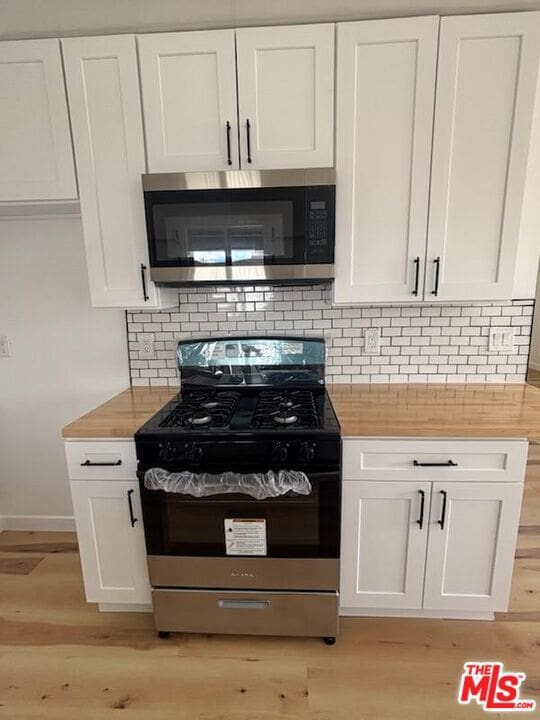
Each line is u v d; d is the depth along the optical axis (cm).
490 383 199
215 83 153
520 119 149
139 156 160
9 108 161
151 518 152
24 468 233
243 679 147
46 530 239
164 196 155
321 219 154
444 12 152
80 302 210
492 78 148
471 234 159
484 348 196
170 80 154
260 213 155
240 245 158
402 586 161
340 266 164
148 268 169
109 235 168
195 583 157
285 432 143
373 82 150
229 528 150
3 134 163
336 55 149
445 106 150
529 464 312
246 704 139
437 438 146
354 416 157
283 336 198
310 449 141
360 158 156
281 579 154
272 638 164
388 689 143
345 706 138
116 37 152
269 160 157
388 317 196
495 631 164
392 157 155
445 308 193
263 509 148
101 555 165
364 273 164
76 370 217
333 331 200
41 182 166
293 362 196
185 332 207
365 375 203
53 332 214
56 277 209
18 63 157
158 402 184
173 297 195
